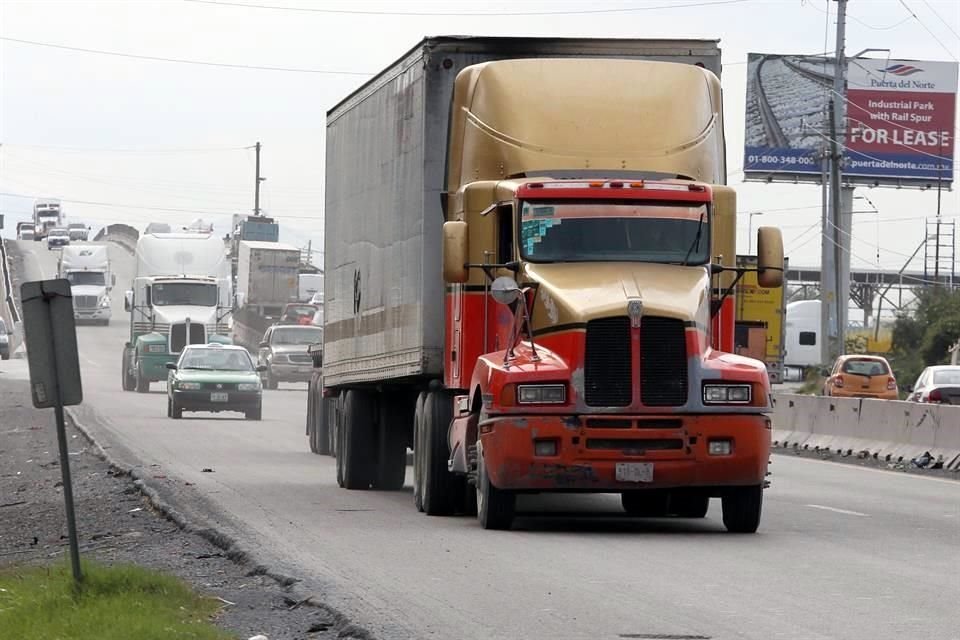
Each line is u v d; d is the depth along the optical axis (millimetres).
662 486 25688
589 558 22578
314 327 108375
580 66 29219
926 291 126250
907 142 150625
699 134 28844
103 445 50375
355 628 16375
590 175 28031
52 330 18750
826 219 97625
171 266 99500
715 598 18625
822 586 19719
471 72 29453
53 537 28219
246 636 16469
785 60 150500
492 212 27828
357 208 36625
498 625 16656
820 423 54156
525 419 25578
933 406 46312
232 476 39406
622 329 25578
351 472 36656
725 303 27594
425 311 30203
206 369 70562
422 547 23906
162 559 23141
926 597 18812
